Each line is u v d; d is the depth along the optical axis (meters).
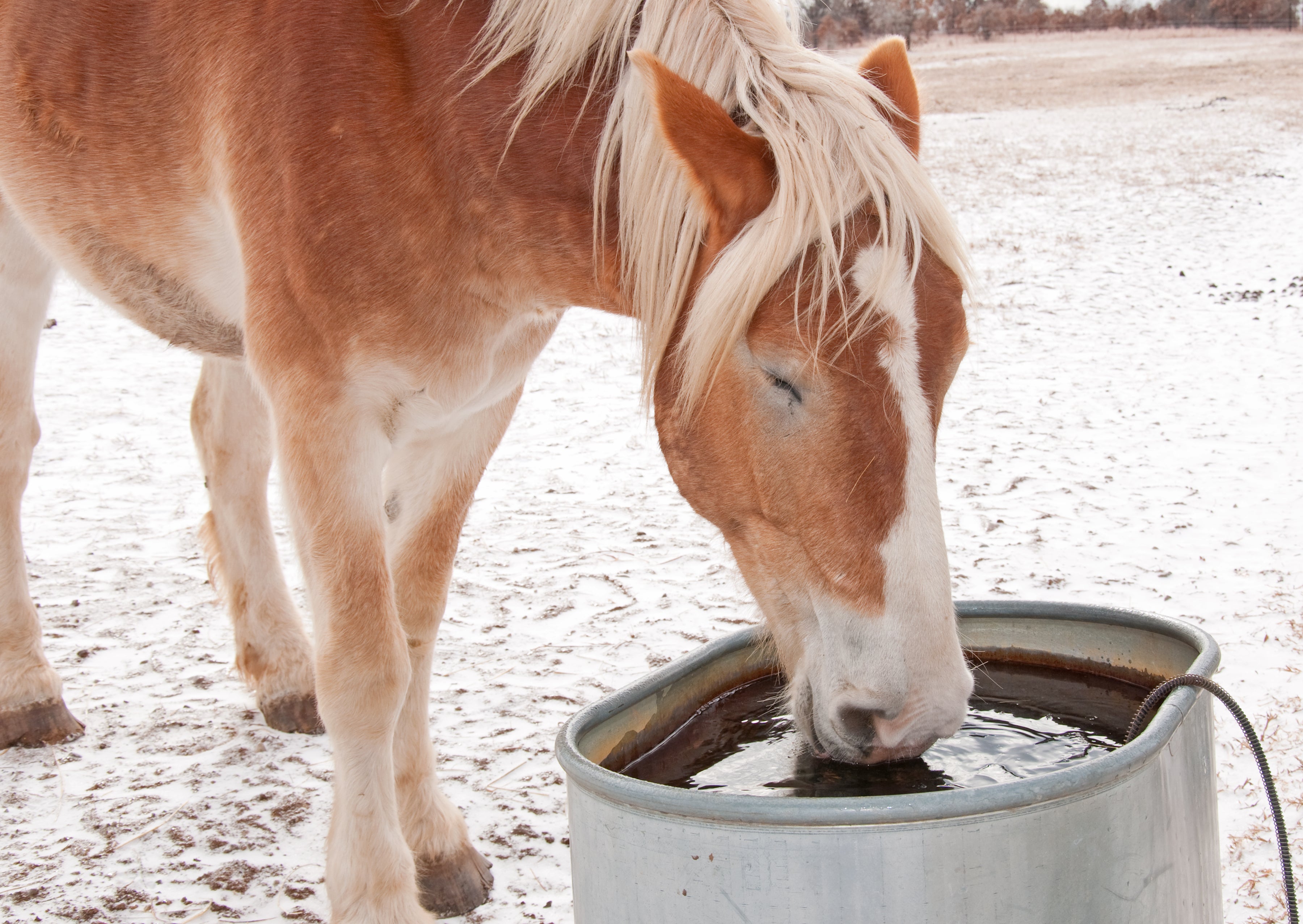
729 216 1.69
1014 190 16.16
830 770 1.63
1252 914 2.14
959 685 1.56
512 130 1.98
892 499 1.56
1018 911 1.25
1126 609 1.76
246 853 2.49
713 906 1.28
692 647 3.61
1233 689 3.14
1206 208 14.12
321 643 2.09
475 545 4.68
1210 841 1.53
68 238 2.68
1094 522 4.70
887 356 1.56
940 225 1.61
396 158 2.02
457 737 3.04
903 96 1.89
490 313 2.16
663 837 1.30
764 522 1.75
